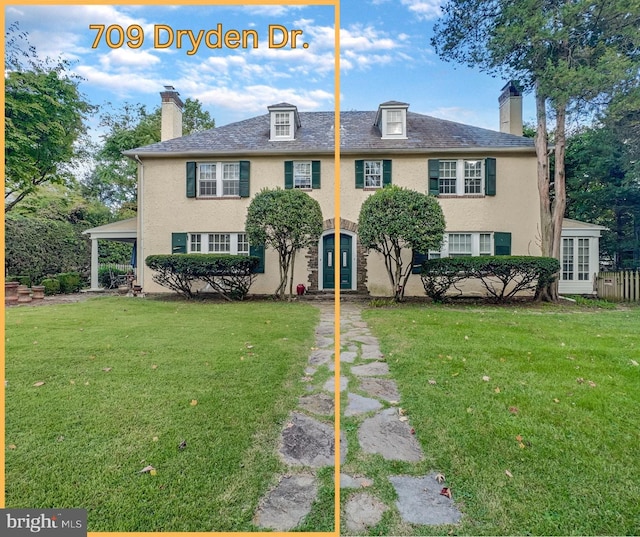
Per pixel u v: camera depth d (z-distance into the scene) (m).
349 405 3.58
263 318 7.93
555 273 10.95
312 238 10.93
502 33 10.20
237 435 2.91
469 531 2.03
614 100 10.05
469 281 12.35
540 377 4.16
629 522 2.08
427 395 3.71
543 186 11.52
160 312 8.73
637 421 3.14
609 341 5.79
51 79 14.27
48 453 2.64
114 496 2.25
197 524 2.06
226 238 13.06
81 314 8.34
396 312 8.90
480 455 2.70
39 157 14.78
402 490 2.36
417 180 12.61
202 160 12.98
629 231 16.91
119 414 3.22
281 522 2.08
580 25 10.09
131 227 14.80
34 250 15.62
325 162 12.83
